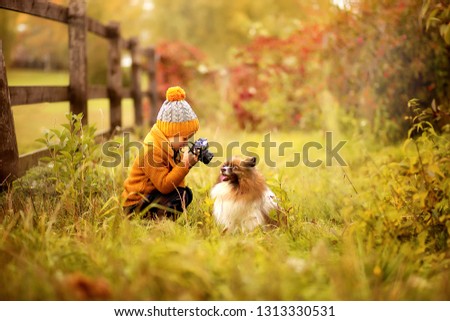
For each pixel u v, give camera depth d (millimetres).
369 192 5562
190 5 40125
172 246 4535
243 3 39125
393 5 10336
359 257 4625
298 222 5859
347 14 11711
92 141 6203
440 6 5887
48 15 7910
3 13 25875
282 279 4199
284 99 16562
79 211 5742
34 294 3980
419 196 5113
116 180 6797
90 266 4402
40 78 35062
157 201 6141
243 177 5969
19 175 6496
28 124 17203
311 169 8695
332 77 12742
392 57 10477
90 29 10055
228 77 19859
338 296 4055
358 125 11312
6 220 5293
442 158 5383
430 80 9992
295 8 36094
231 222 5969
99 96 10594
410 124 10195
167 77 20156
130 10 33469
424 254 4855
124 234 4891
